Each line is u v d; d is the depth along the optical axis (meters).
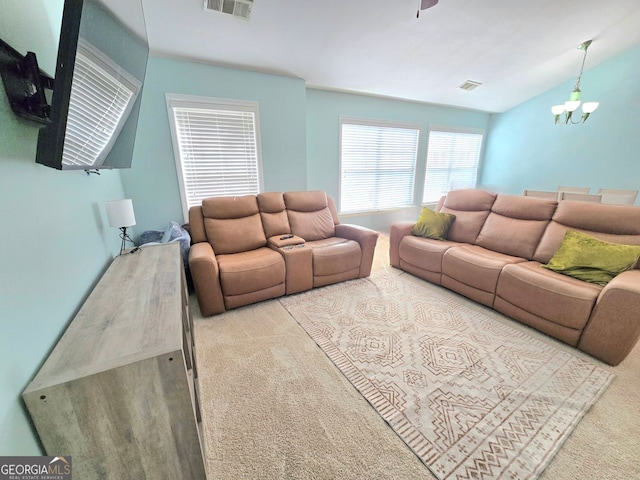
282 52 2.76
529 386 1.46
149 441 0.78
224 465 1.08
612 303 1.56
